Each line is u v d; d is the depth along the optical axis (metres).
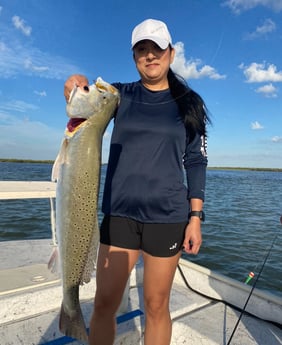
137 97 2.37
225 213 14.09
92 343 2.27
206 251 8.20
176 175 2.26
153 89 2.40
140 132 2.23
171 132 2.23
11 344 2.49
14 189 3.51
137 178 2.20
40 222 10.58
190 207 2.33
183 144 2.30
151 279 2.24
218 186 30.52
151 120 2.25
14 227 9.89
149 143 2.21
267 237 9.70
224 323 3.06
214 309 3.32
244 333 2.91
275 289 5.96
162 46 2.21
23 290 2.98
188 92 2.38
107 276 2.23
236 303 3.39
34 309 2.90
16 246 4.75
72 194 1.95
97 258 2.30
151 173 2.20
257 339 2.83
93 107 2.01
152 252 2.21
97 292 2.26
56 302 3.00
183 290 3.68
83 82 2.09
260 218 12.95
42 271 3.47
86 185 1.97
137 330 2.80
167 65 2.34
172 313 3.10
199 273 3.72
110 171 2.30
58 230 1.96
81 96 1.98
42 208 13.23
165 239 2.20
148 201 2.19
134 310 3.09
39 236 8.96
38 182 4.34
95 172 2.00
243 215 13.62
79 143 1.96
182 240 2.27
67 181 1.95
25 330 2.67
